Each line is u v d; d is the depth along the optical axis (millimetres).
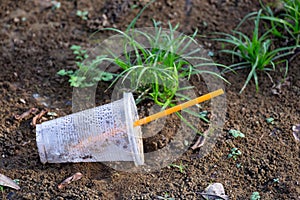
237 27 1569
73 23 1605
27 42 1572
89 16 1612
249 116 1429
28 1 1643
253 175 1349
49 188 1336
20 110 1449
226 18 1589
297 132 1399
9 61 1536
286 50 1522
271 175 1345
